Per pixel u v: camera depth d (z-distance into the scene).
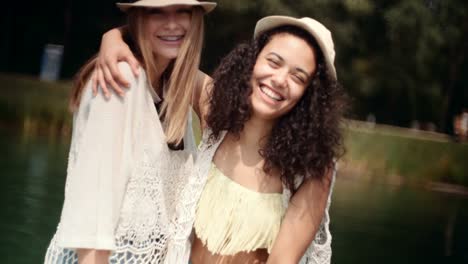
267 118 2.82
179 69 2.78
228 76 2.88
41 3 27.27
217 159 2.92
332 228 9.34
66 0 27.06
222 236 2.82
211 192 2.87
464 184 16.58
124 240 2.75
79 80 2.77
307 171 2.80
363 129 17.47
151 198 2.77
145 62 2.75
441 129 28.95
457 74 29.06
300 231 2.82
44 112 15.72
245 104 2.83
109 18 26.86
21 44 27.48
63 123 15.71
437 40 26.02
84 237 2.60
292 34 2.79
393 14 25.09
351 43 24.81
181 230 2.85
